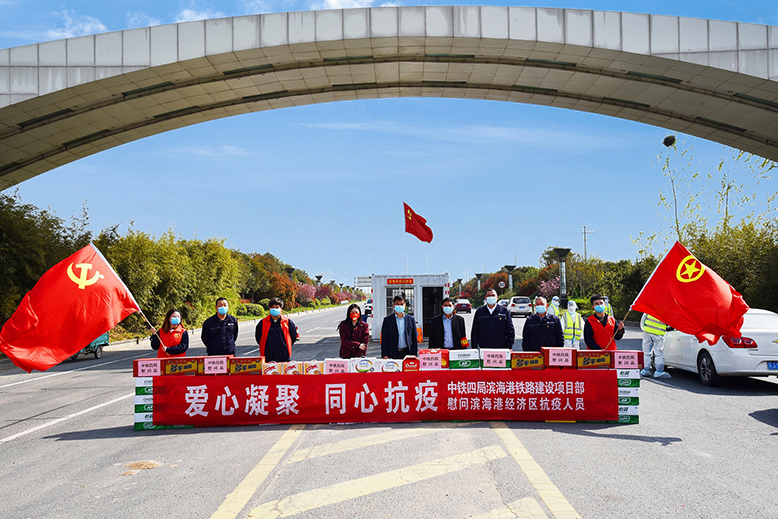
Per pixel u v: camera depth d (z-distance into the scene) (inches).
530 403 297.7
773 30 757.9
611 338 367.9
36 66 763.4
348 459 232.5
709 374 414.6
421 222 874.8
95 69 766.5
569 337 491.8
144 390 300.2
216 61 792.3
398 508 177.5
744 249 943.7
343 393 299.7
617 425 290.8
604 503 179.5
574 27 765.9
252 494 193.5
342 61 837.2
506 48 794.2
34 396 442.0
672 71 799.1
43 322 283.3
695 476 206.7
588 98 940.6
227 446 258.2
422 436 269.1
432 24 761.6
